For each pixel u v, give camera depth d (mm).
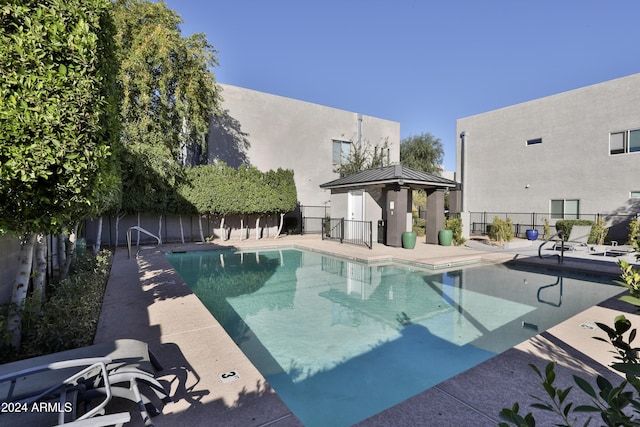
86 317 3820
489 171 17844
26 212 2436
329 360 3721
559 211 15102
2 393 1838
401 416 2148
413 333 4477
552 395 1082
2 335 2924
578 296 6156
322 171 19031
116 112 3314
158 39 10930
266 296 6426
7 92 2172
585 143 14195
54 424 1671
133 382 2066
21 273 3193
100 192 2957
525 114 16328
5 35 2213
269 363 3658
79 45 2508
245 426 2041
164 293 5238
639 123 12680
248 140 16500
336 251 10586
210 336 3482
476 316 5133
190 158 15484
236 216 15375
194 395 2367
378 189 12930
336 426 2604
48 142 2312
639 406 972
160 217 12398
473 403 2279
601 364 2791
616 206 13273
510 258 8891
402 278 7727
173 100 12359
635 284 1461
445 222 13375
